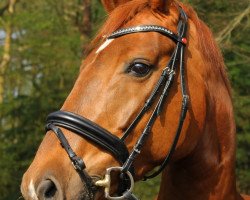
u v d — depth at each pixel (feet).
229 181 12.30
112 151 10.87
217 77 12.21
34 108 51.01
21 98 51.98
